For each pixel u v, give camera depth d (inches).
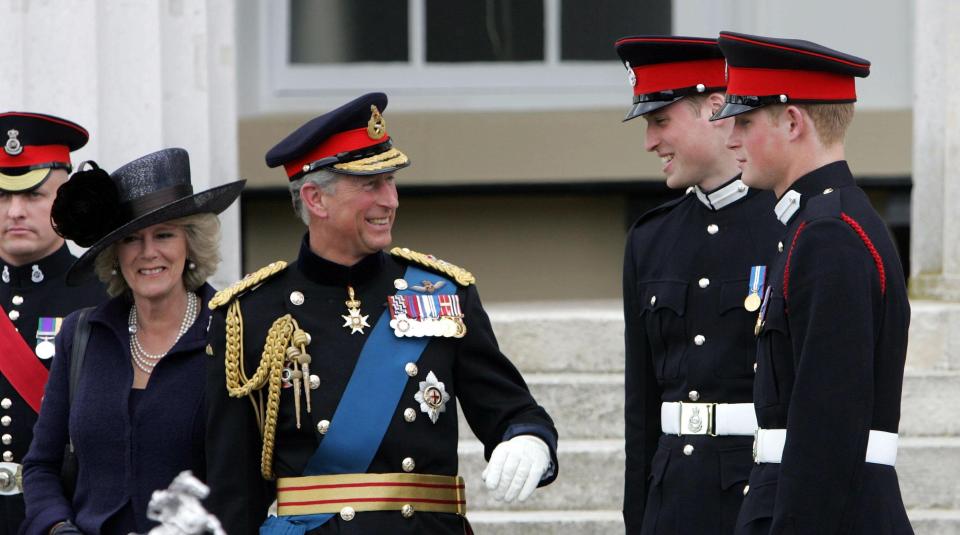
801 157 527.8
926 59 1072.2
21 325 715.4
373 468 532.4
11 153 716.7
